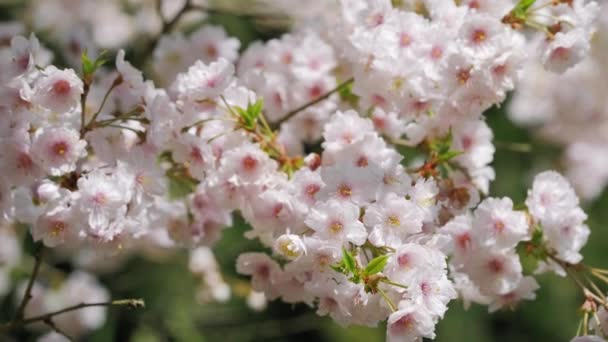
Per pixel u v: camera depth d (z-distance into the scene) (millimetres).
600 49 2188
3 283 1834
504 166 2229
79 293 1851
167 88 1564
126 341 1945
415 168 1428
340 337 2088
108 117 1405
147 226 1480
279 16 1695
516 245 1399
